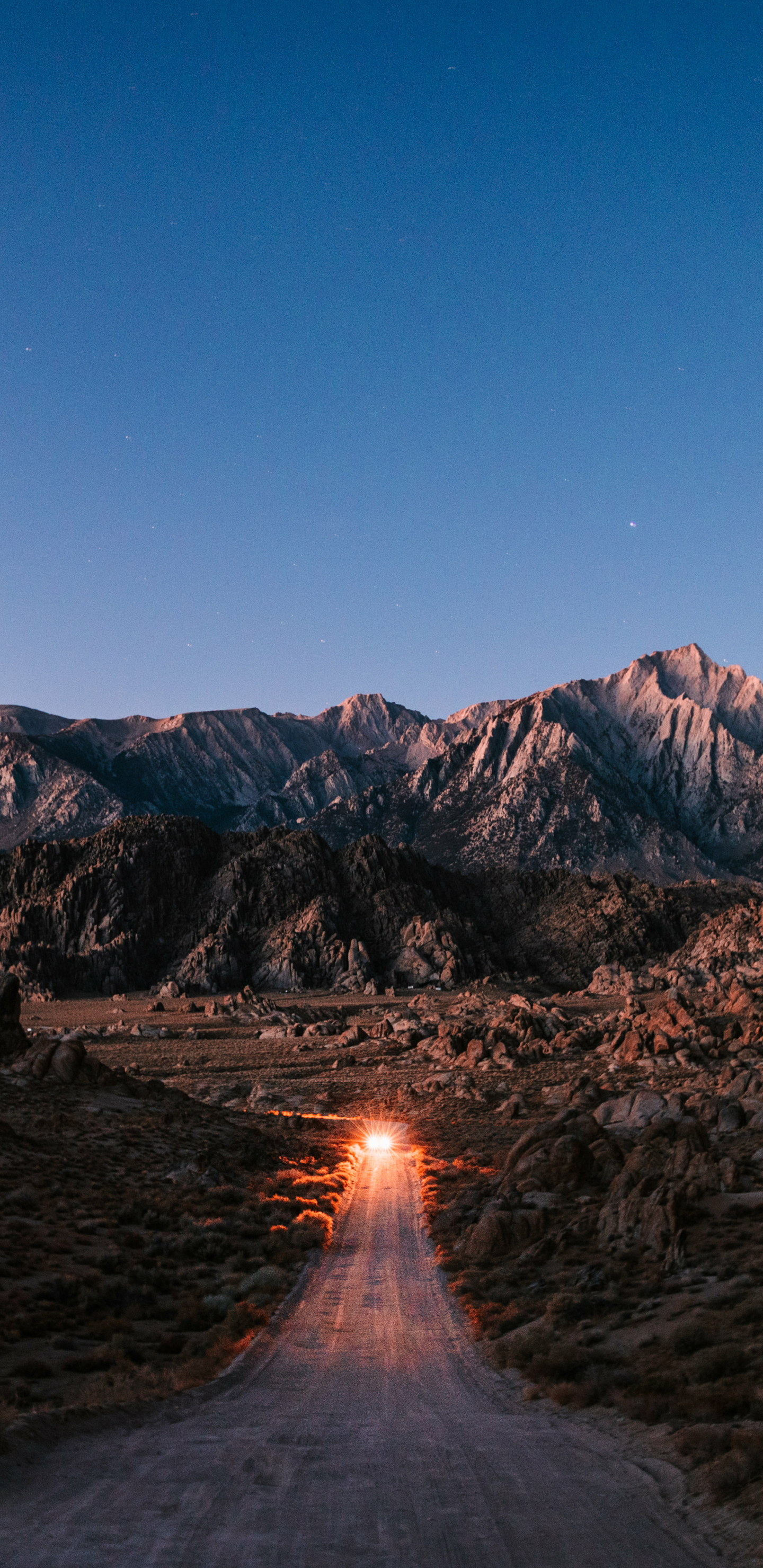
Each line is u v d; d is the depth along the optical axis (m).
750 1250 35.22
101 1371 25.55
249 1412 20.33
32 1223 44.44
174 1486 14.13
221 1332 29.53
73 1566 10.82
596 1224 43.53
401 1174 72.81
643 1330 27.44
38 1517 12.63
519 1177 55.84
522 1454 16.73
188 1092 135.88
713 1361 21.86
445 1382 24.11
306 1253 44.78
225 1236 45.81
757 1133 67.31
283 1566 11.07
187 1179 58.53
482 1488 14.52
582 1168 55.31
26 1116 69.06
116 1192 53.59
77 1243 42.19
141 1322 31.94
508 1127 94.56
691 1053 125.94
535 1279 37.12
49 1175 54.44
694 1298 29.47
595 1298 31.58
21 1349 27.23
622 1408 20.27
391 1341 29.30
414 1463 15.86
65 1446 16.59
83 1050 86.50
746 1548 11.98
